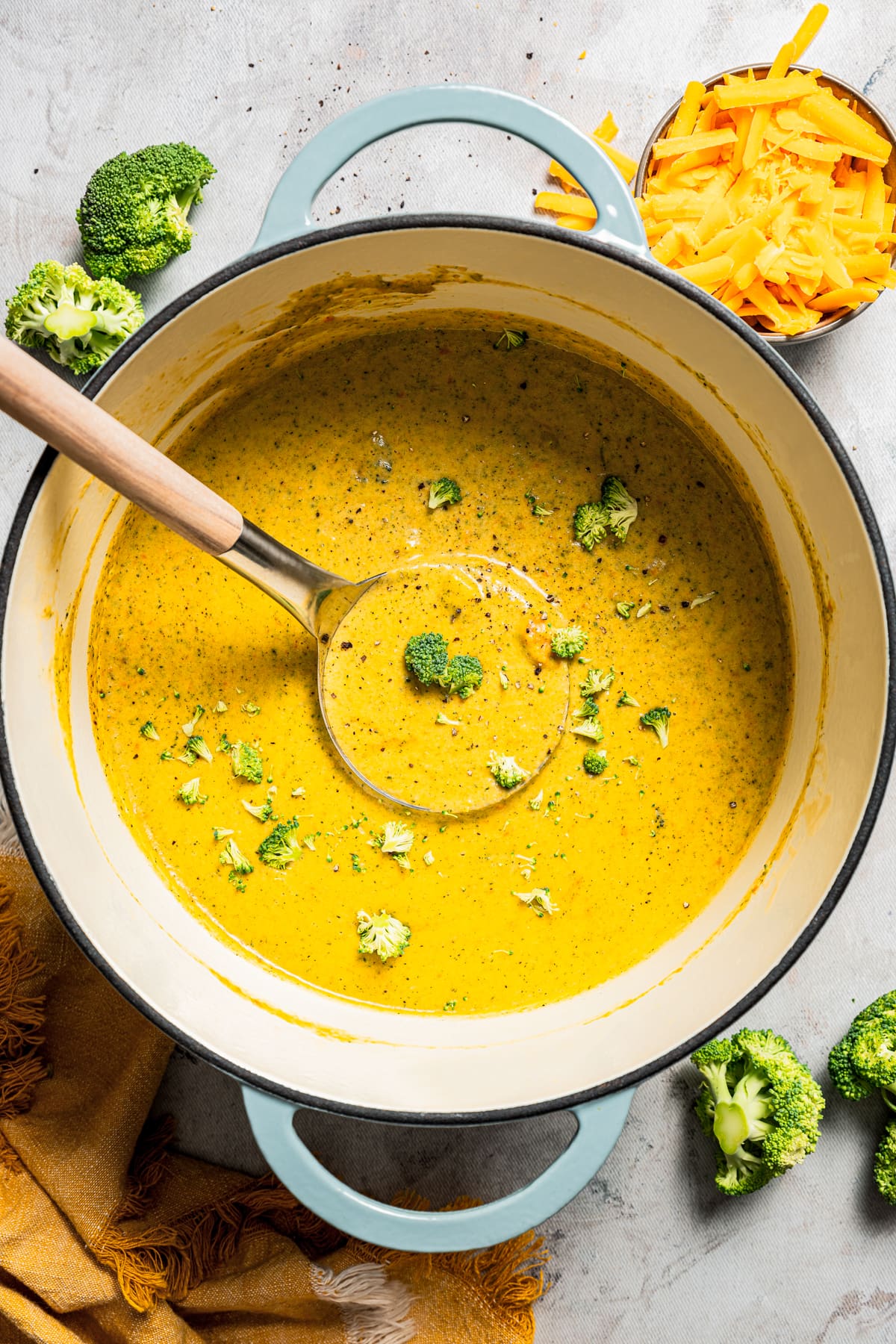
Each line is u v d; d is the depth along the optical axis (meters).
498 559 0.62
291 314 0.59
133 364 0.55
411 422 0.62
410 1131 0.65
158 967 0.59
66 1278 0.63
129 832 0.62
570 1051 0.59
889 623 0.55
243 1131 0.65
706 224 0.61
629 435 0.62
